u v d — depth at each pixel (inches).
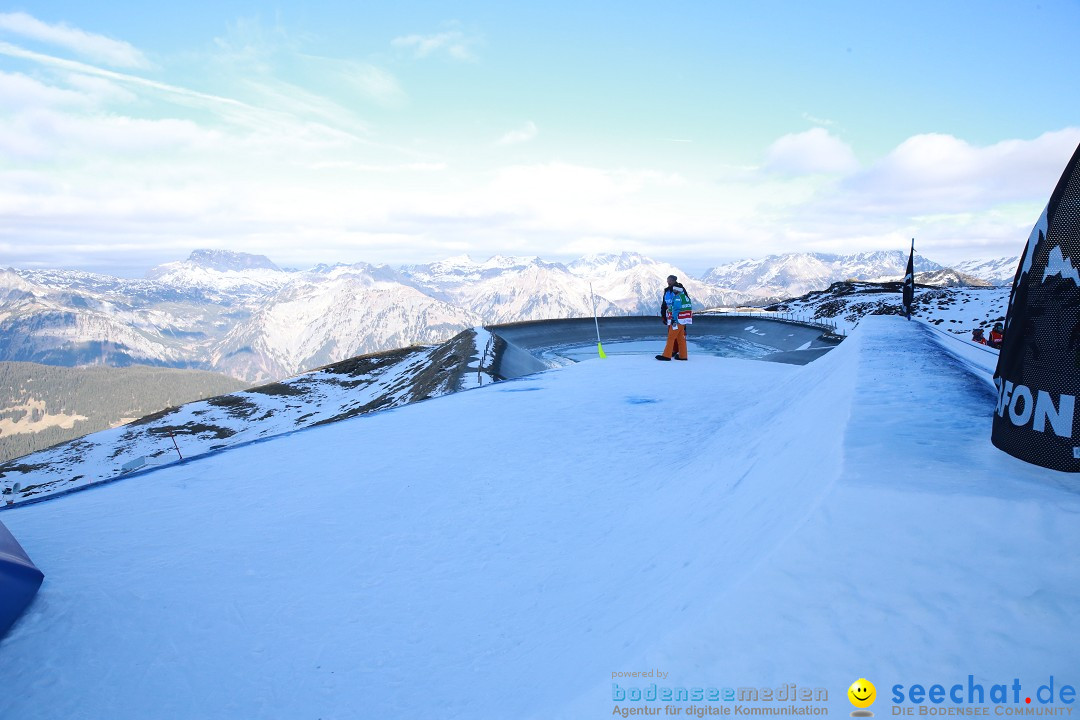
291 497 266.8
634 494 250.5
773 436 218.4
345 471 306.5
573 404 470.3
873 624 80.6
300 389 3905.0
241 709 126.8
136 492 279.3
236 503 260.1
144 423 3981.3
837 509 101.1
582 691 87.7
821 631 80.8
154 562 199.3
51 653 146.8
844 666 75.5
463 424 412.8
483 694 116.8
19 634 153.6
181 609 168.4
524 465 304.7
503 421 413.7
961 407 159.5
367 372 3986.2
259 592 178.4
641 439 348.5
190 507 256.4
